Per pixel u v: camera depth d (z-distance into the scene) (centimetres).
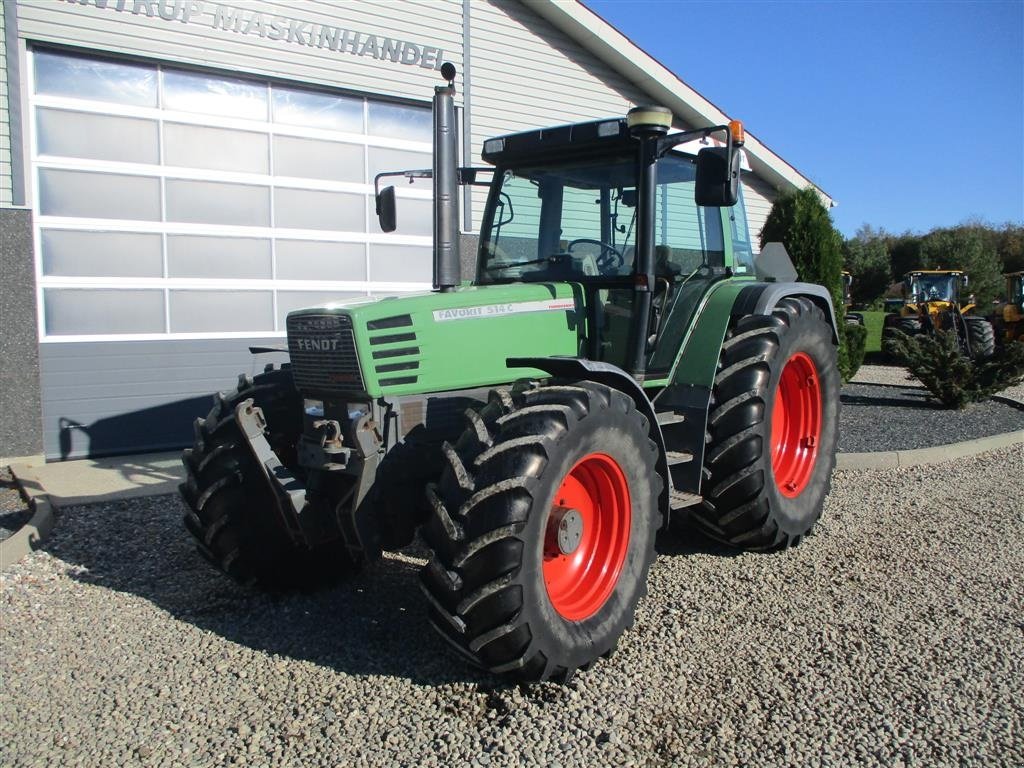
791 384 503
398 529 354
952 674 331
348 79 841
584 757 274
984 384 1074
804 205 1042
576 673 330
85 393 733
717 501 439
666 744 281
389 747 281
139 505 586
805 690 318
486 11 922
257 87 805
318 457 355
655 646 355
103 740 287
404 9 868
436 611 307
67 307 728
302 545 411
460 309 364
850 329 1279
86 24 708
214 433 405
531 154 450
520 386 339
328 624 384
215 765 272
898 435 855
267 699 314
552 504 308
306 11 811
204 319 791
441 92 402
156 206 762
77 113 722
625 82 1035
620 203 418
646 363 416
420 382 350
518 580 292
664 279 430
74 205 725
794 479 491
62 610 403
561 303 401
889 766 269
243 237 806
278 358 816
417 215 909
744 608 396
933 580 434
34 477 657
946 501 595
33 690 323
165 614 398
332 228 857
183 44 752
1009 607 398
